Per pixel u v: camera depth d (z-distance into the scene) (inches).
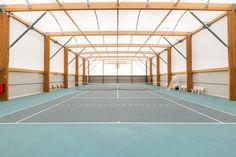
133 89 1088.2
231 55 569.6
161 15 681.0
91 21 728.3
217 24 656.4
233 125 276.4
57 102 526.6
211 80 716.7
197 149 186.1
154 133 237.3
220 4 541.0
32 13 637.9
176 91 940.6
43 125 275.6
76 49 1306.6
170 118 323.0
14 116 338.3
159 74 1488.7
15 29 626.2
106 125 276.4
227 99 596.7
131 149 186.1
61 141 208.7
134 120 307.9
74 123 287.4
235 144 199.6
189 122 294.4
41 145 197.2
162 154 174.2
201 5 534.0
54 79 1029.2
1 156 171.2
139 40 1001.5
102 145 196.7
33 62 766.5
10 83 613.0
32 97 655.8
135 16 690.8
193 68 859.4
